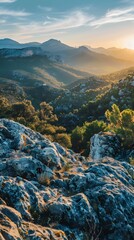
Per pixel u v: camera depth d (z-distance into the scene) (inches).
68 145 2367.1
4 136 661.3
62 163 606.5
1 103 4195.4
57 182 507.2
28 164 523.5
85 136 2615.7
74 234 390.0
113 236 417.1
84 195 455.8
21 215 381.7
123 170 610.5
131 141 1683.1
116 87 5280.5
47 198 441.7
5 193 410.3
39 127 3302.2
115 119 1911.9
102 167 577.0
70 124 4943.4
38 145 632.4
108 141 1683.1
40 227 366.9
